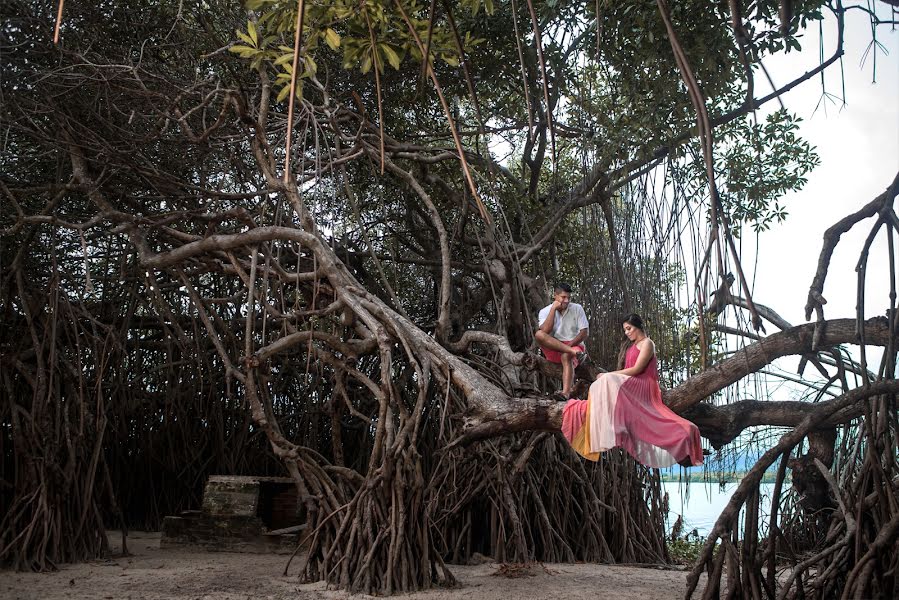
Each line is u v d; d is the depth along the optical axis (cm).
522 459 1034
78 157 971
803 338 688
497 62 1035
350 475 822
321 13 518
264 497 1089
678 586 821
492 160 1195
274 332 1261
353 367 863
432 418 1119
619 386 659
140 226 1020
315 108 1023
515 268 1080
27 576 802
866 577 541
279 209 936
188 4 996
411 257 1455
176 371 1331
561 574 904
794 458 776
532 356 834
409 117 1263
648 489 1178
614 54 826
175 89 952
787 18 176
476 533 1077
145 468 1359
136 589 725
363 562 734
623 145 870
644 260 923
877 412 624
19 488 892
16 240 1053
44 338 957
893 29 325
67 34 945
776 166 991
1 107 873
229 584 754
